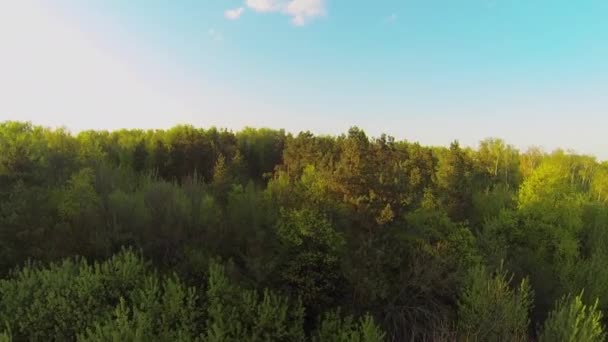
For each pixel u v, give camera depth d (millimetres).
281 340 11086
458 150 20453
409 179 18641
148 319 10516
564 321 11125
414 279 13430
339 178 14391
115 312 10422
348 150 14461
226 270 13516
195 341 10141
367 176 14109
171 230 16016
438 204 15727
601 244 18875
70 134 31750
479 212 20766
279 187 17109
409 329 13414
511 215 18656
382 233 13953
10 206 14359
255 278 13258
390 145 15977
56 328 10453
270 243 14094
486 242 17016
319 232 13117
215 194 22234
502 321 11352
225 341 10594
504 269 15930
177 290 11805
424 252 13891
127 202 17375
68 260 12516
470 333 11531
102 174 21891
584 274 15555
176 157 38688
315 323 12969
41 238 14477
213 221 16562
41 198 15656
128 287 12016
